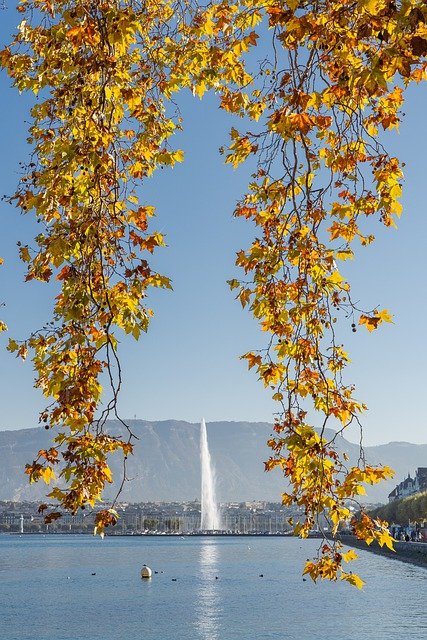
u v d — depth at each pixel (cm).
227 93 880
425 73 703
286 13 692
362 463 827
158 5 904
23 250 771
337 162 800
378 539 798
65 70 811
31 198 766
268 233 838
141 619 6009
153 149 895
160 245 782
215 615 6159
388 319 813
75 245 781
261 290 839
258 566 12681
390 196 800
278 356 854
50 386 780
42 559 15775
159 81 902
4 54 834
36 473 745
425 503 14562
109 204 821
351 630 5178
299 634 5088
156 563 13812
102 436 746
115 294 774
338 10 722
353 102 808
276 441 851
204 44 899
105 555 17612
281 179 823
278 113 757
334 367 848
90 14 789
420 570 10331
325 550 837
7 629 5559
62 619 6069
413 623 5425
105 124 846
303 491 842
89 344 778
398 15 595
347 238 841
